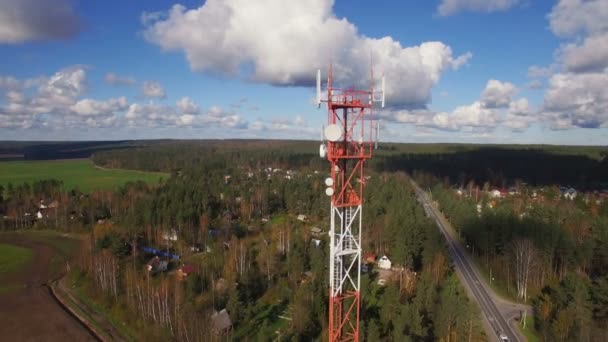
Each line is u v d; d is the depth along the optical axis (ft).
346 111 112.27
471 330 177.27
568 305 195.00
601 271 268.21
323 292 207.31
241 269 261.44
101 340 201.16
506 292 251.39
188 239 341.21
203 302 219.41
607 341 165.37
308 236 340.39
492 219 329.52
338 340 122.72
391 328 176.55
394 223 322.75
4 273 293.84
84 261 280.31
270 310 217.77
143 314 207.41
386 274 276.21
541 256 264.72
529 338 195.31
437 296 205.05
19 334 205.77
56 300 245.65
